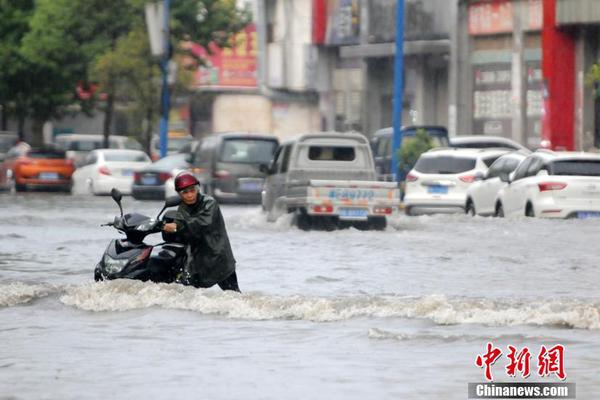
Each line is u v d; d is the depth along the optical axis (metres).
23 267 40.69
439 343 24.67
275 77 149.38
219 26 135.50
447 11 113.94
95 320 27.88
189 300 29.19
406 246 49.53
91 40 128.00
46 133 170.50
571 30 100.25
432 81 119.88
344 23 131.38
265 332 26.14
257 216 67.50
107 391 20.28
